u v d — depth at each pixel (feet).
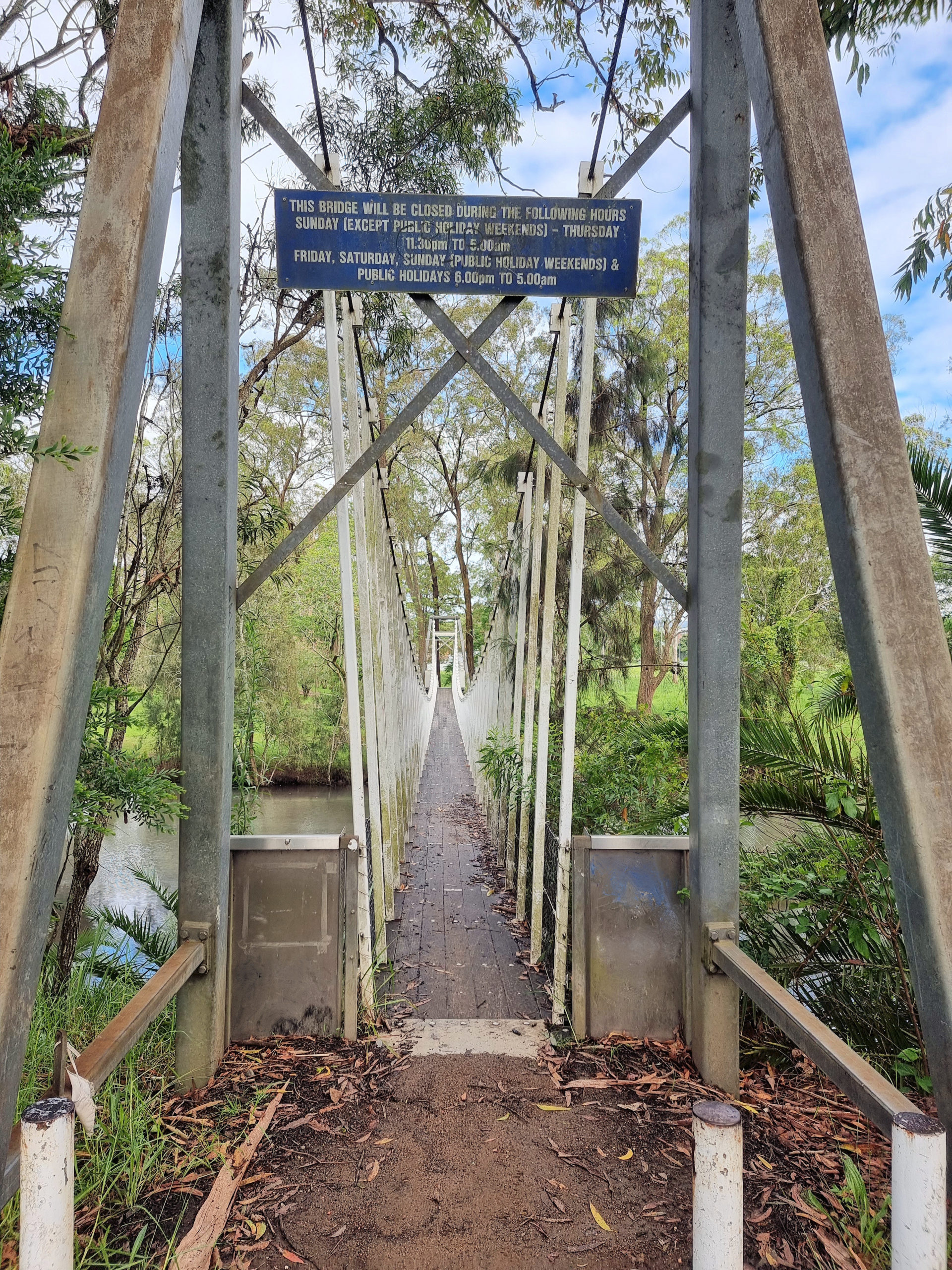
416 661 32.73
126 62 6.21
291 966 9.00
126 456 6.07
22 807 5.08
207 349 8.25
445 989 11.63
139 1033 6.30
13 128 10.52
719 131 8.43
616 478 30.09
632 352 27.86
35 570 5.45
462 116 19.85
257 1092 7.95
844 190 6.31
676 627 34.86
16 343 6.84
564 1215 6.26
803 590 34.24
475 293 8.86
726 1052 8.36
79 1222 6.01
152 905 23.24
